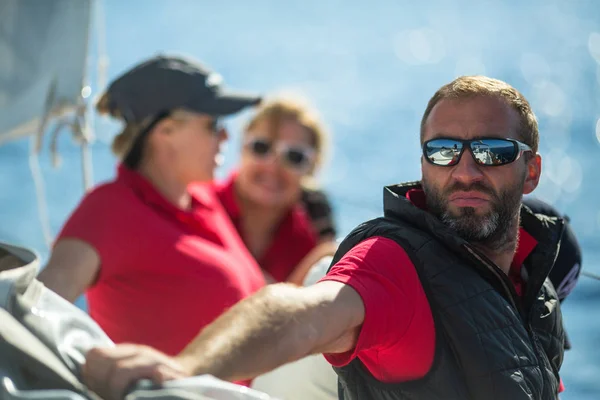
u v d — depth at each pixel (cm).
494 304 436
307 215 992
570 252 598
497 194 457
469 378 420
